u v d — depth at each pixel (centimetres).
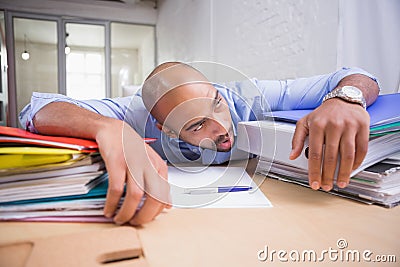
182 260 24
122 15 353
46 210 32
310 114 40
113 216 31
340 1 105
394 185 39
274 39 149
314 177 38
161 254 25
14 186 31
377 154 40
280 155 43
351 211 35
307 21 124
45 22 326
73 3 334
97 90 351
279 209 36
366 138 37
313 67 122
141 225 31
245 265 23
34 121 42
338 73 61
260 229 30
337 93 43
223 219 33
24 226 30
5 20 312
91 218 32
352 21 101
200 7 240
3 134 34
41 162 32
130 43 361
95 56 347
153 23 366
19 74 320
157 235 28
